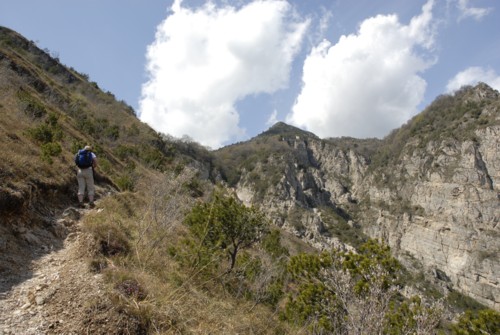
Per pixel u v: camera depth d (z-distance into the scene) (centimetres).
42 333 367
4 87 1983
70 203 904
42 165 904
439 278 8638
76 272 491
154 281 541
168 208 822
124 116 5144
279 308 827
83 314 401
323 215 11544
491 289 7788
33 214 676
